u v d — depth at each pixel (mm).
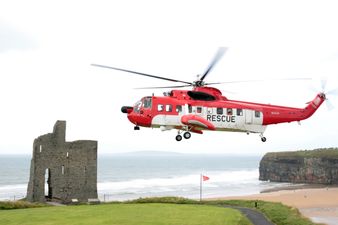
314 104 26266
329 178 133750
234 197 91000
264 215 33969
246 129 24562
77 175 55719
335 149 143375
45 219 28359
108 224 26062
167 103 23750
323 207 70625
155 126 24062
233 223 27062
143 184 133375
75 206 37000
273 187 123500
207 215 30188
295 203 77125
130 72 22031
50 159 54438
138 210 32938
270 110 25094
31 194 53781
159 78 22953
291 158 146750
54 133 55031
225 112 24047
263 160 159625
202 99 24047
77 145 56094
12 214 31156
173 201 43906
